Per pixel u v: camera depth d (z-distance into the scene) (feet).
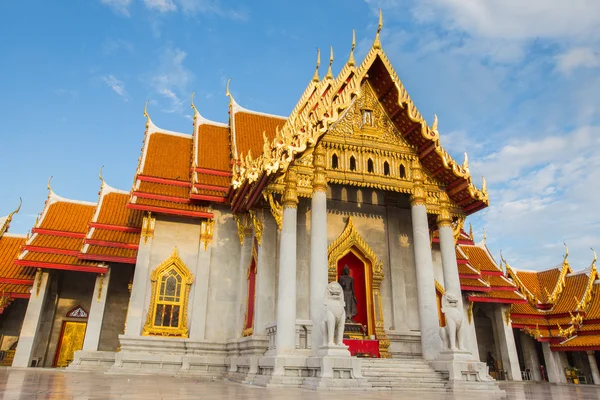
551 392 57.62
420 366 59.31
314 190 64.18
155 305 81.61
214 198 86.74
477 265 120.98
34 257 93.35
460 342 59.31
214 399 31.24
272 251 70.69
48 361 100.42
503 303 117.70
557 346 117.29
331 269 70.08
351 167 69.62
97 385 43.68
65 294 106.32
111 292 102.94
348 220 74.43
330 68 75.31
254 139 103.76
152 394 34.60
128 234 93.91
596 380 109.81
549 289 132.36
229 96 112.16
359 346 63.87
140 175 91.66
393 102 72.84
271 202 64.18
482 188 71.05
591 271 123.54
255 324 67.41
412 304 75.05
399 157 72.64
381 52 70.08
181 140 110.11
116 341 100.07
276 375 52.49
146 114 109.09
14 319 108.68
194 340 79.46
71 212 108.06
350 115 72.13
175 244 86.58
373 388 50.01
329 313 52.65
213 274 85.05
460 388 53.72
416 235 69.21
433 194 73.77
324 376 48.98
